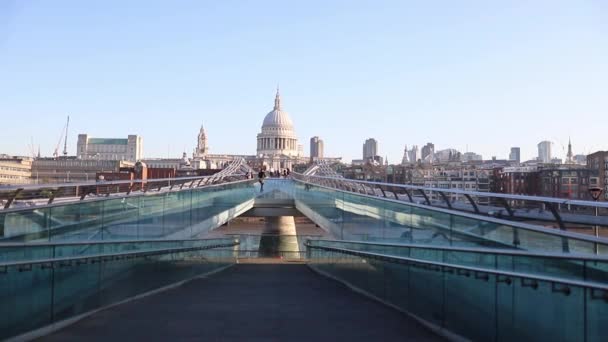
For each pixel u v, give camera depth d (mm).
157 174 174500
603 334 9836
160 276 22406
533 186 169125
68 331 14156
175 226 31109
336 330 14727
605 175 154875
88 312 16359
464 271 14078
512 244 14391
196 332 14172
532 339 11664
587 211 26844
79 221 19609
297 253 45688
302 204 51500
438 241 18828
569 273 10898
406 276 17469
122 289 18688
